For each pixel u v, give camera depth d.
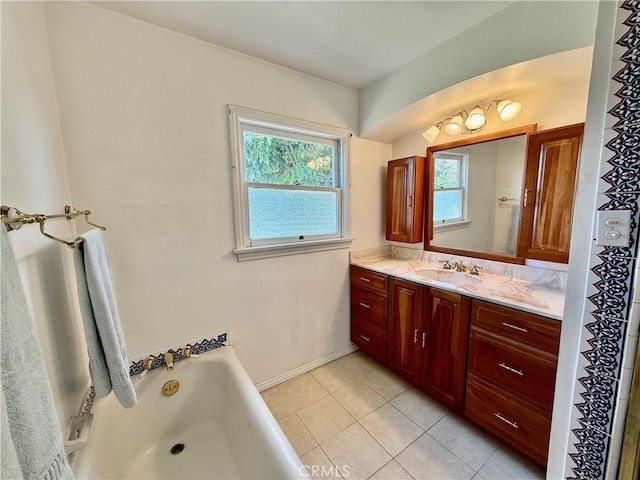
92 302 0.90
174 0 1.19
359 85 2.09
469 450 1.42
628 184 0.82
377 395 1.87
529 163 1.58
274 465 0.97
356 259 2.37
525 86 1.55
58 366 0.95
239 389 1.38
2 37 0.76
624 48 0.80
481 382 1.47
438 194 2.15
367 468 1.33
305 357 2.15
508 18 1.28
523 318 1.27
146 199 1.41
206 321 1.67
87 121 1.24
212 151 1.58
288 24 1.36
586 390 0.98
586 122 0.92
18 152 0.80
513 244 1.74
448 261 2.10
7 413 0.44
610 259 0.88
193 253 1.58
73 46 1.19
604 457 0.95
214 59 1.53
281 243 1.94
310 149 2.05
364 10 1.27
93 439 1.06
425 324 1.76
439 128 2.00
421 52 1.65
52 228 1.02
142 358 1.48
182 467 1.32
